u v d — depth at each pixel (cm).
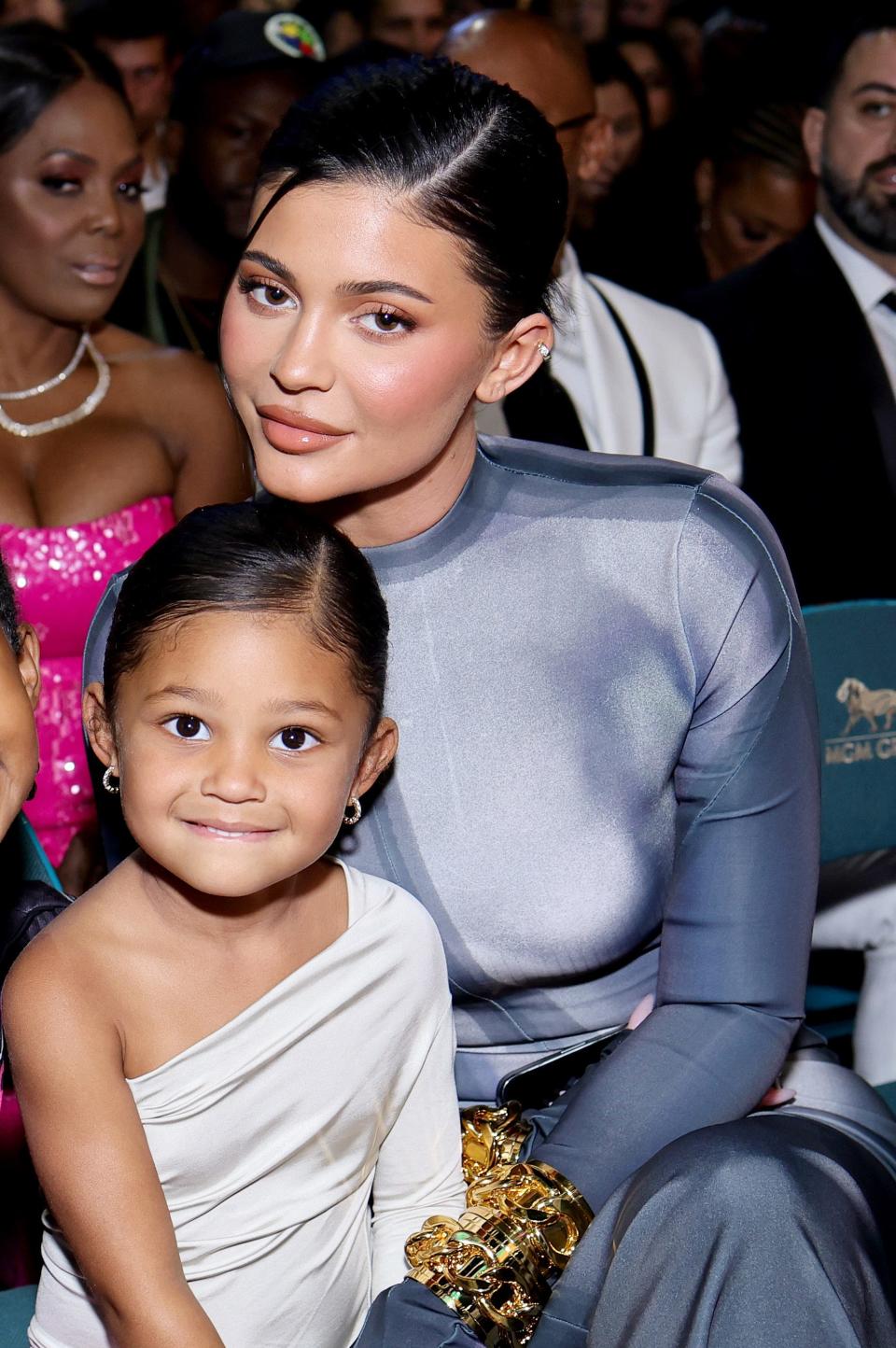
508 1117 126
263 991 111
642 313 298
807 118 334
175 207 291
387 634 116
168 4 319
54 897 129
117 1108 105
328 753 106
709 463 305
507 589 123
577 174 264
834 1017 211
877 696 191
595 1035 132
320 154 104
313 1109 112
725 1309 97
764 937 122
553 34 258
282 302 108
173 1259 104
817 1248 98
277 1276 112
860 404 324
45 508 224
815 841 125
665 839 127
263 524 108
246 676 103
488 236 106
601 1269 108
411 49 381
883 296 326
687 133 365
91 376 231
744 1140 105
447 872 125
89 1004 106
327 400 107
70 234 218
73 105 216
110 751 111
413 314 106
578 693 123
